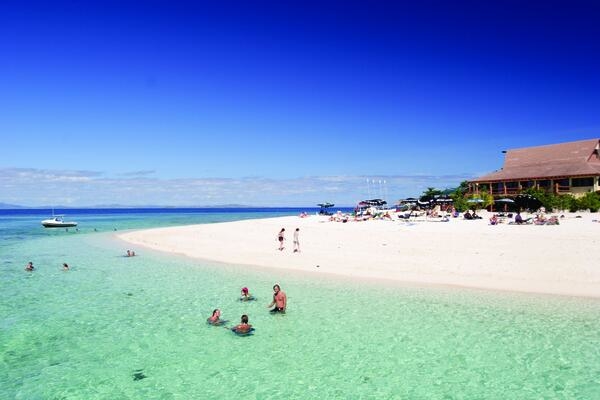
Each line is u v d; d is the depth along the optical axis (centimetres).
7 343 1430
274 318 1662
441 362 1238
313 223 5688
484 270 2302
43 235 5997
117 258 3378
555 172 5950
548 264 2303
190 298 1998
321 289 2109
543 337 1404
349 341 1406
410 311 1712
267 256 3161
